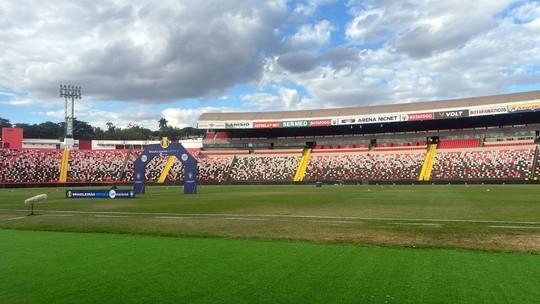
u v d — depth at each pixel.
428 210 24.62
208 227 17.34
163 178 85.62
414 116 78.56
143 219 20.78
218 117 94.19
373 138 89.31
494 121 79.38
